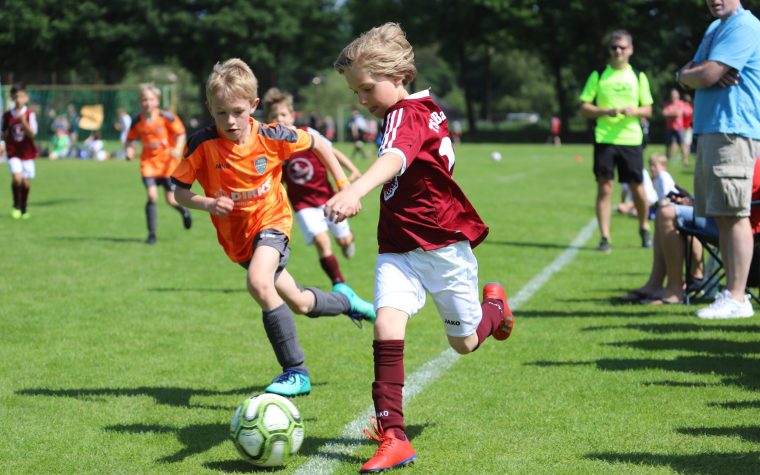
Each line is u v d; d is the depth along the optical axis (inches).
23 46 2819.9
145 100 512.1
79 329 293.1
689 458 168.1
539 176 1115.3
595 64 2586.1
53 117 1822.1
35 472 165.3
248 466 168.4
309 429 190.5
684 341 267.3
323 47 3115.2
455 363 245.8
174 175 209.3
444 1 2795.3
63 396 215.8
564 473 161.6
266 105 340.5
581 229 577.6
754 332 278.5
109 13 2854.3
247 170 212.5
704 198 301.4
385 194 171.9
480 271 411.8
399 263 170.4
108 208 736.3
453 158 173.0
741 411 197.3
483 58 4178.2
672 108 1208.8
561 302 336.5
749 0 1700.3
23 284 381.1
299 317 317.4
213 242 531.2
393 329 166.9
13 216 653.3
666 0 2458.2
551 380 226.2
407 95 172.7
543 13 2623.0
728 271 301.9
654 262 340.2
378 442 181.6
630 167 470.6
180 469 166.9
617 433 183.8
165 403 210.5
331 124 2591.0
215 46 2871.6
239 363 249.8
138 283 386.0
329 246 358.3
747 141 287.1
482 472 163.0
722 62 283.3
